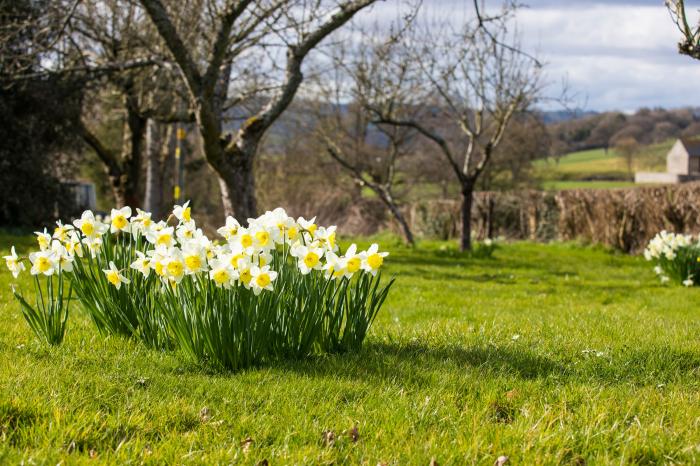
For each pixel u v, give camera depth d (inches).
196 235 196.4
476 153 1338.6
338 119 916.0
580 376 198.4
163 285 201.0
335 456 136.9
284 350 205.3
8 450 129.6
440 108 835.4
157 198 854.5
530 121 1076.5
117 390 167.6
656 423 155.1
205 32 608.1
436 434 148.7
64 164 866.8
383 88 742.5
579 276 587.2
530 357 217.0
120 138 1316.4
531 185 1450.5
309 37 525.0
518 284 506.0
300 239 212.7
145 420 149.7
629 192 810.2
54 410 147.9
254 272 185.6
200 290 194.7
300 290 204.7
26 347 205.0
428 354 217.6
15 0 669.3
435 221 1066.1
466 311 345.1
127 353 201.8
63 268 211.6
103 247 222.8
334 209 1152.2
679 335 261.6
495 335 253.1
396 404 165.6
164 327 207.5
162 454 133.6
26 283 353.4
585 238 869.8
